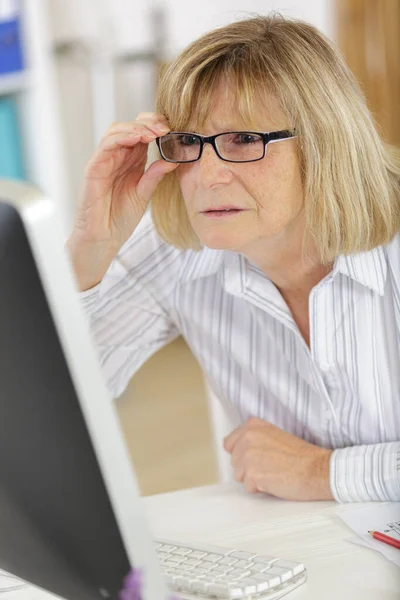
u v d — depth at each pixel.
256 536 1.31
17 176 4.69
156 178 1.58
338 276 1.54
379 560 1.18
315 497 1.45
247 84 1.38
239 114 1.39
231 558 1.16
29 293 0.69
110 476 0.74
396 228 1.53
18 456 0.77
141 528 0.77
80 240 1.65
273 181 1.41
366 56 4.91
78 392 0.71
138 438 4.31
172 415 4.60
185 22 5.36
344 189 1.44
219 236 1.45
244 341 1.70
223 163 1.41
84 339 0.71
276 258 1.54
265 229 1.44
